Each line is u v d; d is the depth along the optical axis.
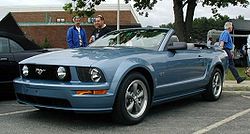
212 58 7.66
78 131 5.21
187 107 7.13
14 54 7.59
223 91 9.44
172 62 6.24
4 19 19.95
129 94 5.46
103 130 5.28
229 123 5.83
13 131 5.19
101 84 5.05
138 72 5.62
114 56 5.44
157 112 6.61
